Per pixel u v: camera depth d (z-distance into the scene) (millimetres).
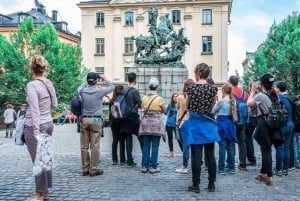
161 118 8578
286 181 7707
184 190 6891
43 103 5906
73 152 12125
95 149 8156
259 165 9562
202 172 8633
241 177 8055
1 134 22281
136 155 11305
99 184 7352
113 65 51375
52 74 38844
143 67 23734
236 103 8664
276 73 39875
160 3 50031
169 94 23469
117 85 9297
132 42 51125
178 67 23672
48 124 5934
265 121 7379
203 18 49812
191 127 6719
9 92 37969
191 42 49844
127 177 8047
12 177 8031
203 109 6664
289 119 8250
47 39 39938
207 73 6902
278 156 8242
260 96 7426
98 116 8156
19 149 12977
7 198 6289
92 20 52031
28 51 40000
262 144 7434
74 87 40344
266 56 46625
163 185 7301
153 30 24406
